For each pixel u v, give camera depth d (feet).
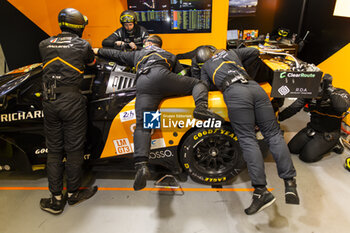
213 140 7.50
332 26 11.62
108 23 14.39
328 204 7.23
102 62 7.92
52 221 7.02
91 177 8.59
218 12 13.89
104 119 7.28
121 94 7.32
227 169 7.69
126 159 7.75
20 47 14.70
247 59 7.63
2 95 7.22
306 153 8.86
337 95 7.92
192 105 6.91
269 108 6.57
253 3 14.60
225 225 6.70
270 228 6.57
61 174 7.21
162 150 7.42
